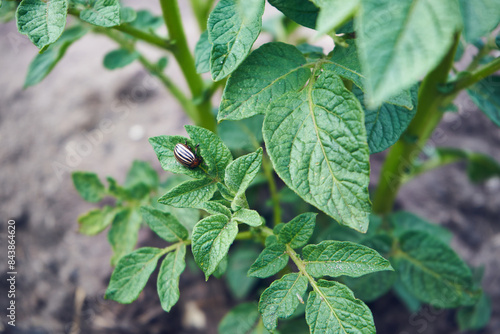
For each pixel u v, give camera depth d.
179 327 0.36
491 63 0.22
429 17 0.15
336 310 0.19
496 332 0.36
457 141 0.44
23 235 0.39
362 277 0.27
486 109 0.24
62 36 0.28
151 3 0.52
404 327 0.36
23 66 0.47
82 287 0.36
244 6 0.16
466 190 0.41
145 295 0.35
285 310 0.19
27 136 0.42
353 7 0.15
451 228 0.40
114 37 0.28
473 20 0.16
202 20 0.31
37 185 0.39
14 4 0.25
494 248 0.39
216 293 0.37
